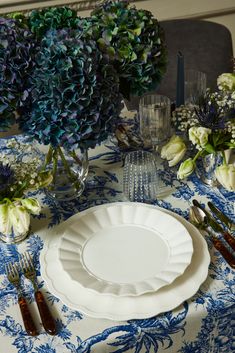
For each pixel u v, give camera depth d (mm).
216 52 1773
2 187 896
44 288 879
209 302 841
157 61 1006
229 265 908
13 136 1330
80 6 2248
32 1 2160
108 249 933
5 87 848
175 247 923
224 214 1035
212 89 1711
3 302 860
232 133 980
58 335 794
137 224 987
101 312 808
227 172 981
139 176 1052
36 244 980
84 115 857
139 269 887
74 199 1098
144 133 1246
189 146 1213
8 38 854
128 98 1051
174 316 818
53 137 884
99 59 863
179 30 1779
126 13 949
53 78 823
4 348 779
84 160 1085
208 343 880
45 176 967
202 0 2508
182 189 1115
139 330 799
